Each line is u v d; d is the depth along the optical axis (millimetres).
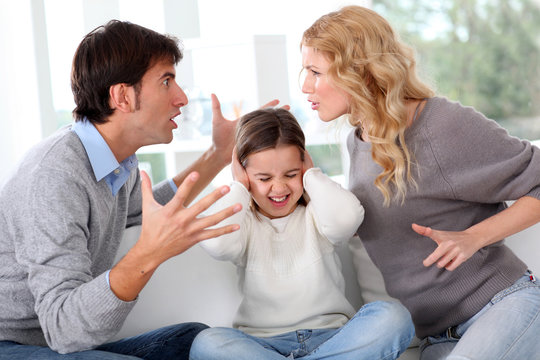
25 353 1108
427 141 1307
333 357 1212
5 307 1173
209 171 1620
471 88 6594
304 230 1439
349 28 1338
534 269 1541
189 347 1363
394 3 6570
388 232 1389
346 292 1569
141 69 1279
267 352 1168
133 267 1040
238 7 3146
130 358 1119
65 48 2969
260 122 1388
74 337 1053
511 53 6559
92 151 1266
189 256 1470
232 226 1029
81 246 1131
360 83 1314
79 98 1289
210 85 2424
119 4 2904
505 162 1283
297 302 1380
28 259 1117
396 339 1188
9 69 2477
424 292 1369
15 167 1223
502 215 1288
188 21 2893
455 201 1341
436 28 6586
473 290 1321
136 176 1500
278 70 2371
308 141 2238
